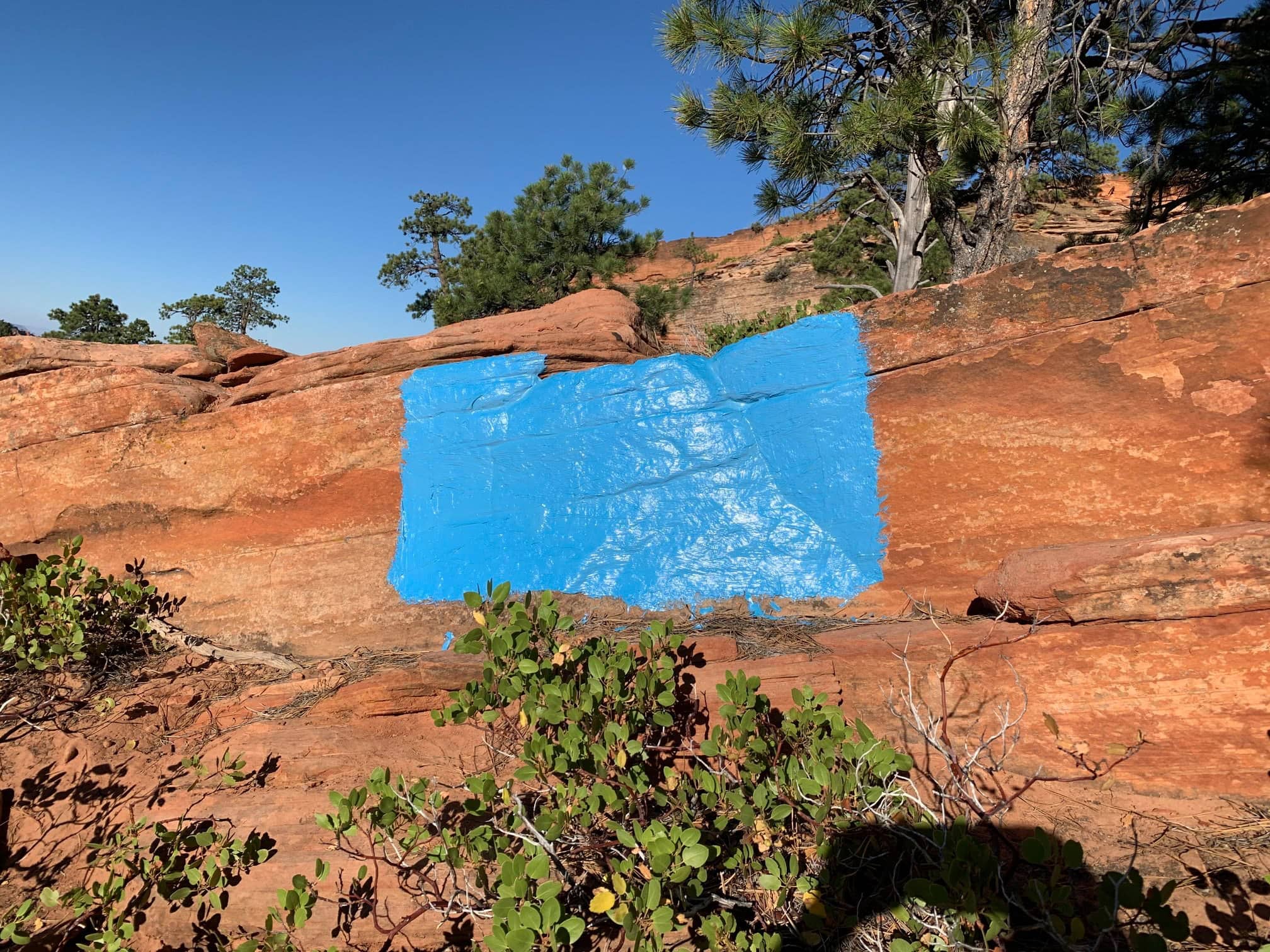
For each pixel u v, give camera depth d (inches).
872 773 110.3
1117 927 87.1
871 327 181.3
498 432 219.8
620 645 140.3
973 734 129.6
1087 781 120.6
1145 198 378.0
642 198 730.8
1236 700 116.6
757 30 262.7
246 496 235.8
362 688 169.2
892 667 140.9
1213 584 117.9
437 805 127.9
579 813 118.3
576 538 205.2
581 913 117.3
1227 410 145.2
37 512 249.9
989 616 154.2
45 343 259.9
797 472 189.6
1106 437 156.2
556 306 304.3
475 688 137.6
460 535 216.1
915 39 264.2
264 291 1632.6
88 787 166.1
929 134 254.5
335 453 230.8
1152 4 256.7
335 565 224.5
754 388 195.5
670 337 700.0
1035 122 304.7
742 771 124.0
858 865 108.3
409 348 234.2
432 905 119.4
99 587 223.8
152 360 262.7
